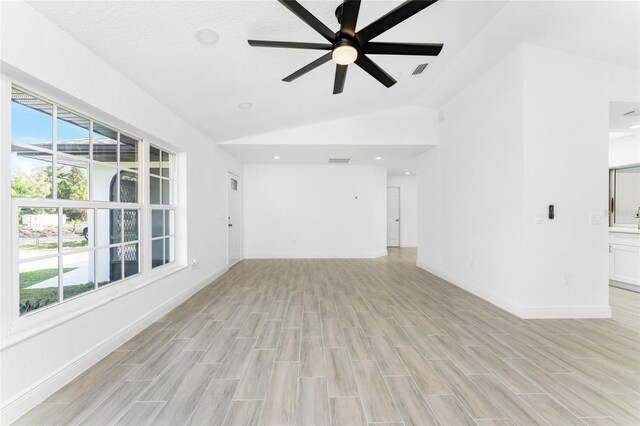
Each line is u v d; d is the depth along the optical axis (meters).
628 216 4.52
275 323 2.69
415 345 2.23
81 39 1.81
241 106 3.35
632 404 1.53
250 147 4.73
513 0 2.10
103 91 2.05
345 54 1.83
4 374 1.39
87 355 1.90
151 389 1.67
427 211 5.02
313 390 1.66
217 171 4.55
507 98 2.96
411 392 1.64
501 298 3.09
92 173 2.10
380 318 2.81
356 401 1.56
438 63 3.08
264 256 6.50
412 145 4.61
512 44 2.73
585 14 2.24
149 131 2.65
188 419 1.43
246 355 2.08
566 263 2.78
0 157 1.44
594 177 2.79
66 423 1.40
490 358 2.03
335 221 6.58
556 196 2.77
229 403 1.55
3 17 1.37
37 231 1.69
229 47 2.22
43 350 1.59
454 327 2.58
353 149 4.89
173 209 3.40
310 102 3.60
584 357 2.04
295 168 6.52
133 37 1.91
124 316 2.31
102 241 2.23
